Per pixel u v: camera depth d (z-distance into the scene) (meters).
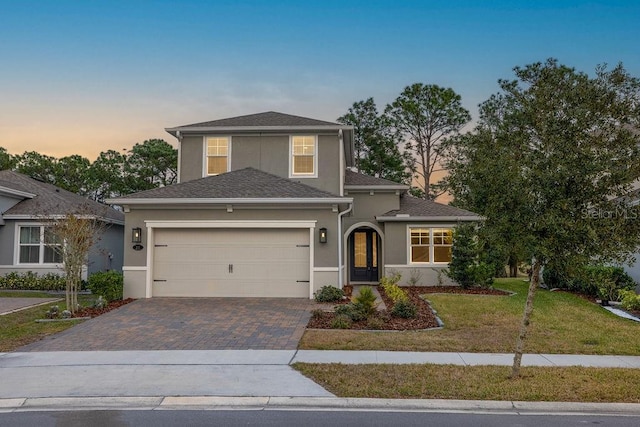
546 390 6.84
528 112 7.47
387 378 7.44
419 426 5.70
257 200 15.18
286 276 15.46
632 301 13.66
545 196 6.92
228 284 15.49
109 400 6.58
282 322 11.79
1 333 10.91
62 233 13.36
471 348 9.44
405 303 12.63
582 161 6.62
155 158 38.19
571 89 7.18
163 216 15.54
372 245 21.92
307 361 8.46
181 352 9.13
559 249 6.86
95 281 14.59
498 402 6.44
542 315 12.84
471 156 8.51
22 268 20.12
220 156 19.83
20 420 5.94
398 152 37.12
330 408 6.40
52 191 23.33
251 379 7.45
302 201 15.17
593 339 10.26
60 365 8.29
